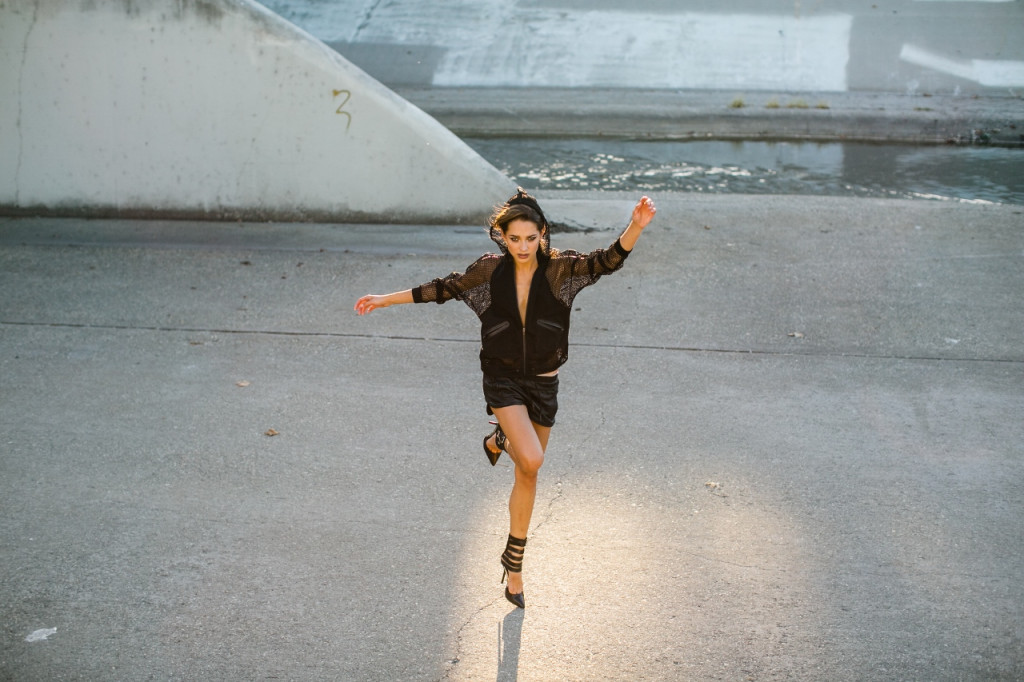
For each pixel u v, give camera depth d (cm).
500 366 404
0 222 1010
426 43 2192
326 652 380
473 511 486
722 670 371
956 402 615
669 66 2086
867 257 909
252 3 969
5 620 398
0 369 659
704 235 977
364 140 990
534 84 2056
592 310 778
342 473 525
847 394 627
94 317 757
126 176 1016
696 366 672
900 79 2016
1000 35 2127
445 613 405
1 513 480
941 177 1436
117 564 438
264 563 440
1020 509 488
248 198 1019
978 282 839
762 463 536
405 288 829
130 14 958
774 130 1761
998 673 370
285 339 720
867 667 374
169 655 378
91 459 538
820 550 452
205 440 562
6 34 970
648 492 504
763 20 2211
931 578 430
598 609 408
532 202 376
